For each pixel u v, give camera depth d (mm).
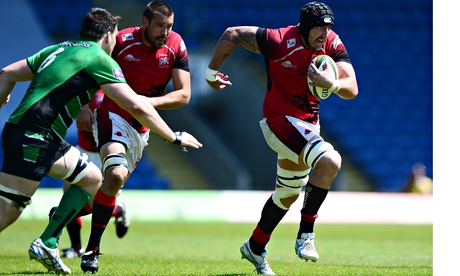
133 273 24188
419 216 71062
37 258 21438
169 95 26547
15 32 84688
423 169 79188
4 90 21375
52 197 65188
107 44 22422
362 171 85812
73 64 21000
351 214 70188
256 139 81938
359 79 90250
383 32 92438
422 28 92812
